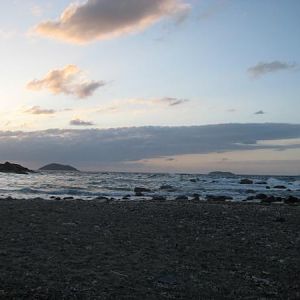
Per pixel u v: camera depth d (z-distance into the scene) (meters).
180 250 15.46
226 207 28.66
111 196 46.47
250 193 55.81
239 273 12.89
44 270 12.22
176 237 17.67
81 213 23.25
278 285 11.90
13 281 11.05
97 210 24.88
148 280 11.84
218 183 83.19
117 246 15.62
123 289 10.97
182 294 10.82
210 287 11.48
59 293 10.36
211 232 18.97
